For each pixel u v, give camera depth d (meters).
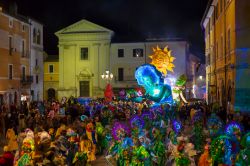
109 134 17.97
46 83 64.56
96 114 25.27
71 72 62.31
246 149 11.33
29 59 49.31
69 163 13.73
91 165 16.25
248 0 24.70
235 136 13.44
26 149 12.01
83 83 62.22
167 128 17.36
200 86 63.34
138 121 19.50
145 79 34.75
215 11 37.53
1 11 40.72
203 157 11.97
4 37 41.88
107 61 61.16
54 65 64.44
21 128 19.72
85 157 14.09
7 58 42.69
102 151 19.08
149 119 21.23
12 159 11.49
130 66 60.72
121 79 61.00
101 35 61.12
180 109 30.06
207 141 13.24
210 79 43.44
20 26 46.59
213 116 18.80
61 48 62.53
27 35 48.69
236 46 24.88
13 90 44.03
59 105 29.80
